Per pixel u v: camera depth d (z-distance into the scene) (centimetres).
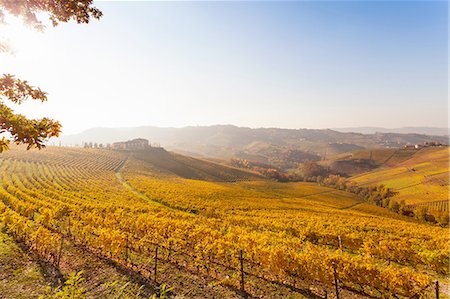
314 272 1137
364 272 1121
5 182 5022
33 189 4994
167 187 7088
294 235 2605
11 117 421
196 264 1345
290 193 10975
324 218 3988
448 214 6619
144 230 1941
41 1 434
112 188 6294
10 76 435
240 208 4891
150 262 1370
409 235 2958
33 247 1498
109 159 13475
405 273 1109
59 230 2020
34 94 459
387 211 8662
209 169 15075
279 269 1196
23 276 1127
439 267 1563
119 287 1051
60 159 11069
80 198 4447
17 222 1625
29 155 10594
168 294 1016
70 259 1367
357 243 2153
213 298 1008
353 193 12538
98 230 1780
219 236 1666
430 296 1159
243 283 1102
